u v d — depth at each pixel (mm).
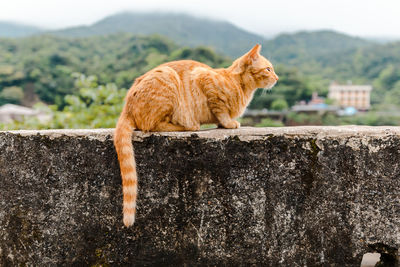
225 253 2330
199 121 2807
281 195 2279
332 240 2289
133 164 2225
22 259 2395
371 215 2260
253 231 2309
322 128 2301
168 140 2279
